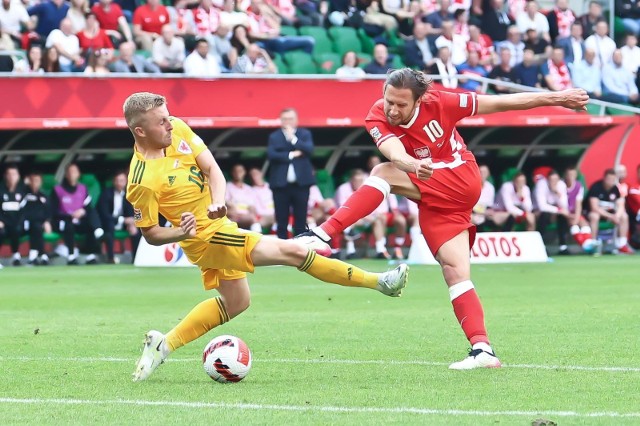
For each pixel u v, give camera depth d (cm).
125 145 4081
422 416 1072
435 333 1870
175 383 1321
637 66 4841
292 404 1152
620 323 1992
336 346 1697
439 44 4453
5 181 3884
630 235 4650
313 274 1357
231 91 3950
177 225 1341
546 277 3231
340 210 1426
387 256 4166
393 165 1455
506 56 4506
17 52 3847
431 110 1433
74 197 3962
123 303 2531
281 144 3716
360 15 4591
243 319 2133
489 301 2477
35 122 3700
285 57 4391
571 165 4634
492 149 4534
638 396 1191
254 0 4350
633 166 4681
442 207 1444
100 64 3925
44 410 1130
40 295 2744
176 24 4172
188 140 1329
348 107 4091
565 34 4784
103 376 1386
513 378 1325
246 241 1327
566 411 1098
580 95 1447
